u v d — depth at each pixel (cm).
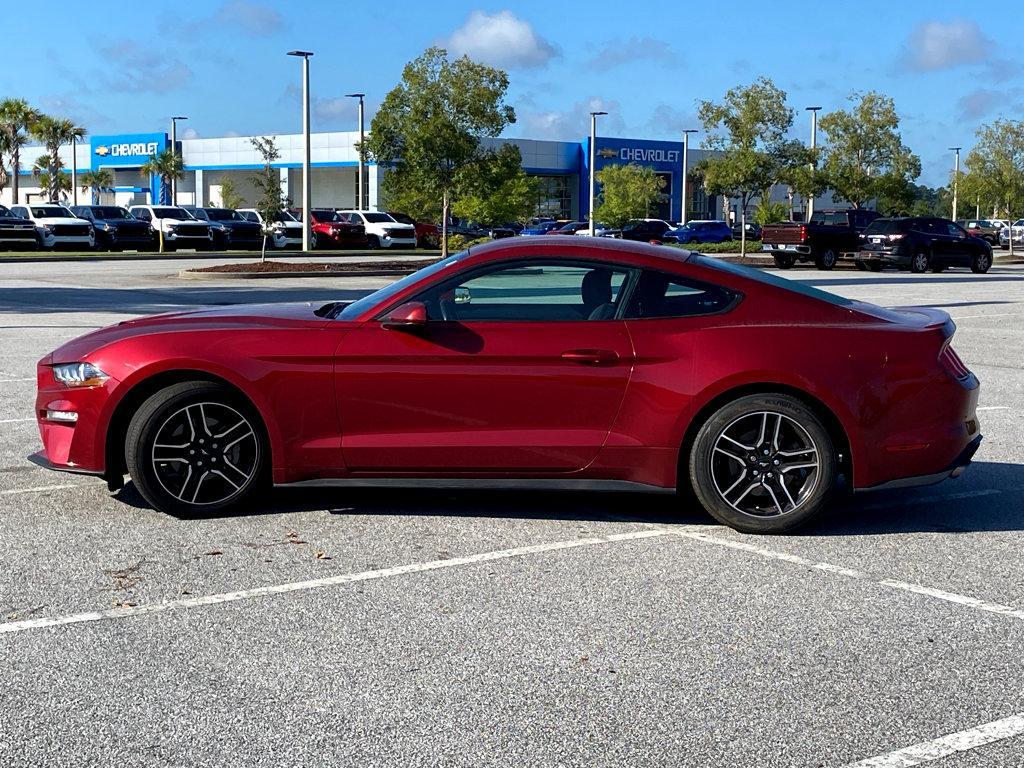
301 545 573
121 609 479
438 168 3209
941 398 597
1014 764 347
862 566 547
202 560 547
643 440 592
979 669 421
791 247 3662
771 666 422
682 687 402
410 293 603
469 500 665
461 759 348
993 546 583
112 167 8212
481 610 480
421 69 3198
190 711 381
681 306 600
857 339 592
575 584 515
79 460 612
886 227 3466
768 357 584
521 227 6116
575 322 595
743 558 557
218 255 4131
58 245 4216
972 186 4522
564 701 390
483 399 591
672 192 7938
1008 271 3681
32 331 1527
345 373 592
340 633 452
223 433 611
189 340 600
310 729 368
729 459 596
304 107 4334
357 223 4938
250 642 442
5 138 7294
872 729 370
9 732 365
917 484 602
